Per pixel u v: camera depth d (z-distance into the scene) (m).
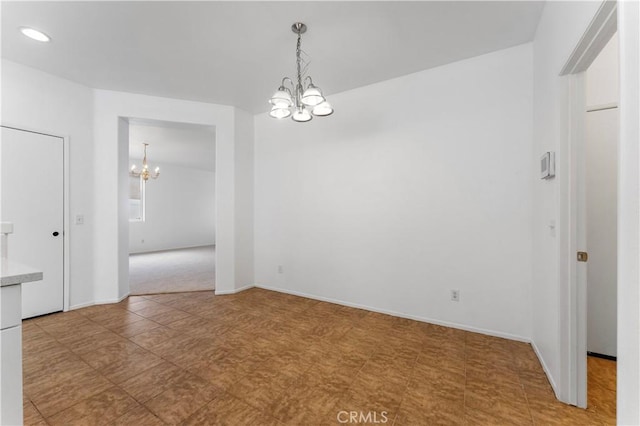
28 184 2.80
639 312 0.77
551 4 1.77
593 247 2.12
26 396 1.66
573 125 1.60
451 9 1.94
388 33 2.21
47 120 2.90
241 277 3.90
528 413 1.54
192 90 3.31
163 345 2.31
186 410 1.55
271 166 3.93
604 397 1.67
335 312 3.07
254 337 2.46
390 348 2.26
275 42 2.34
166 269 5.47
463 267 2.59
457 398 1.66
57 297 3.00
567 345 1.62
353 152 3.21
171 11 1.96
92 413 1.52
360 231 3.18
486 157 2.48
